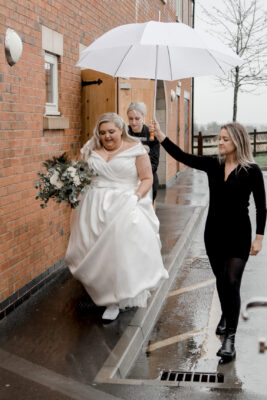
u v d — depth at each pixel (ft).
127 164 17.44
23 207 19.48
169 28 18.22
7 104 18.01
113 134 17.35
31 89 20.06
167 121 57.47
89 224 17.47
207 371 14.98
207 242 16.06
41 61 21.01
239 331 18.08
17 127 18.84
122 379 13.53
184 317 19.57
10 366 14.26
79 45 26.00
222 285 16.46
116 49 21.39
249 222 15.71
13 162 18.54
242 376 14.58
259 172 15.43
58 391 12.81
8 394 12.63
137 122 22.44
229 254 15.67
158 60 21.12
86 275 17.54
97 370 14.05
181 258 28.25
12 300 18.72
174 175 66.44
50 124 21.27
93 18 28.48
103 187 17.57
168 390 12.94
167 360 15.81
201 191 54.08
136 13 41.01
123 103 29.68
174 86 64.08
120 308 18.26
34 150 20.43
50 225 22.41
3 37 17.57
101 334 16.57
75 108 25.62
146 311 18.67
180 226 34.68
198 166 16.19
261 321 19.01
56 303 19.51
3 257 17.89
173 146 16.61
